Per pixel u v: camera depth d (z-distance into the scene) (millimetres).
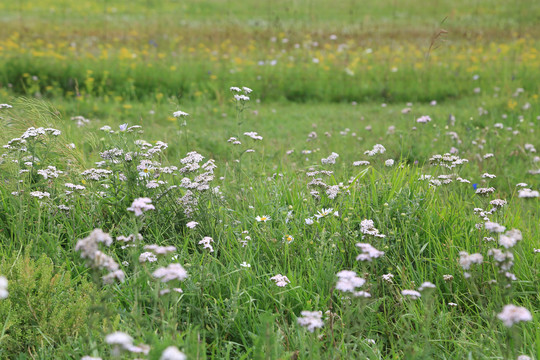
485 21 21156
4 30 16406
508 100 9609
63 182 4145
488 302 3119
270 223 3742
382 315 3148
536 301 3273
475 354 2654
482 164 6398
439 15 23547
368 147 6859
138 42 15734
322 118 9516
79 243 2143
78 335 2770
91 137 5293
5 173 4039
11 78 11023
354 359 2629
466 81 11914
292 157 6332
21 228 3512
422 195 4090
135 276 2666
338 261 3414
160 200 3889
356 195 4113
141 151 4312
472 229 3760
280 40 16188
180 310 2953
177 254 3428
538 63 12781
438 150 6789
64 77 11203
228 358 2639
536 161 6246
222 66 12516
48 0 26859
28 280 2867
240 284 3232
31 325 2830
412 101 11281
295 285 3162
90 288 3004
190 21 21531
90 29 18250
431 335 2953
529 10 23109
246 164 5754
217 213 3801
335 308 3105
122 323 2744
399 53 14539
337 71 12711
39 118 4812
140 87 11219
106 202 3908
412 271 3354
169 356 1641
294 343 2744
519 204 4781
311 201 4086
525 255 3615
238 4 26969
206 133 7570
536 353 2705
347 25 20422
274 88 11727
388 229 3641
